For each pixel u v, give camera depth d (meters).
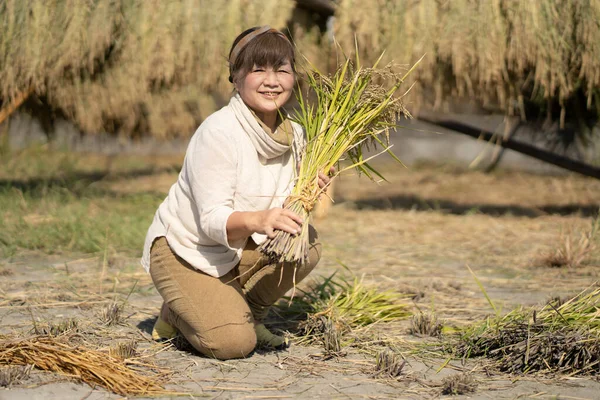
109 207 9.23
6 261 6.67
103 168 14.59
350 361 3.99
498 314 4.55
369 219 9.95
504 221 9.75
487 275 6.59
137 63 8.57
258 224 3.53
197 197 3.72
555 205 11.42
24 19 8.56
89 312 4.97
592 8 8.03
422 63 8.23
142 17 8.50
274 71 3.78
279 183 4.04
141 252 7.18
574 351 3.85
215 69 8.45
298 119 4.20
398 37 8.23
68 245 7.26
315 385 3.60
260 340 4.24
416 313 5.06
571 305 4.37
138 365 3.83
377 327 4.71
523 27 8.11
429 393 3.51
